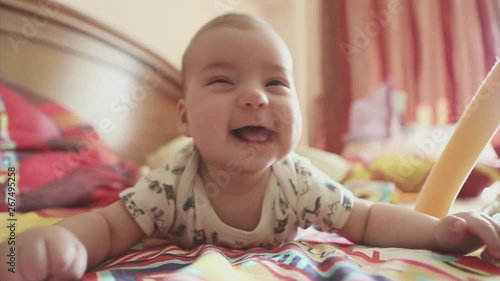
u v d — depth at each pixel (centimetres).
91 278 44
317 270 47
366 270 46
